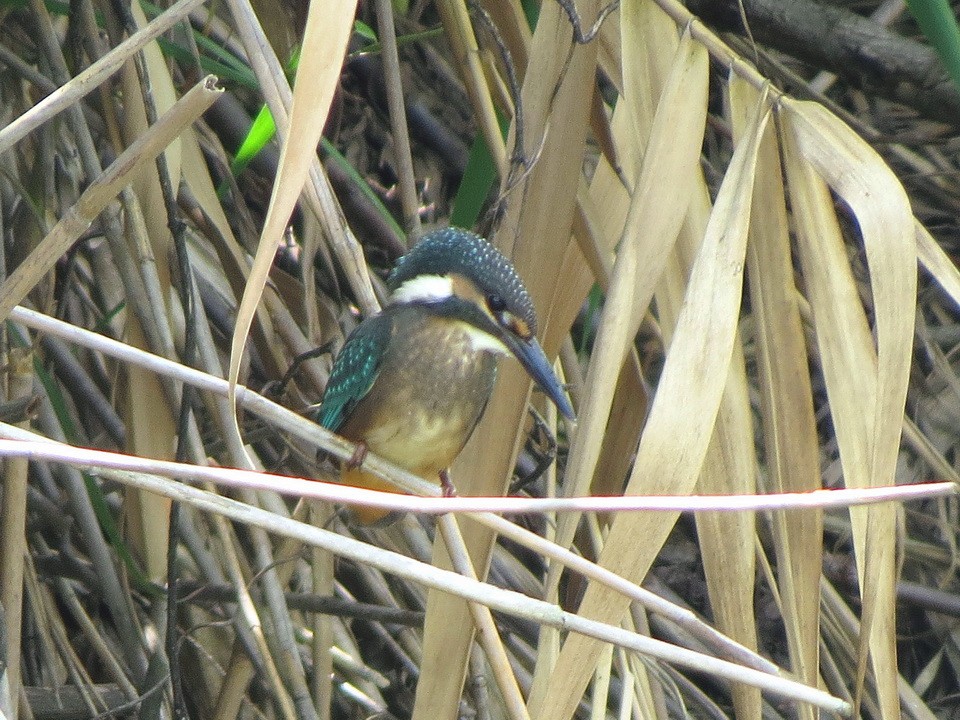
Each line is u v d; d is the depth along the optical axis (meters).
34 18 8.41
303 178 4.70
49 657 8.28
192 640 8.75
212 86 5.25
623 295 6.27
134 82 7.82
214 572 8.49
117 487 9.54
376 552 5.56
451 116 13.30
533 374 7.12
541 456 9.56
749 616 6.21
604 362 6.22
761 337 6.46
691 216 6.80
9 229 9.16
